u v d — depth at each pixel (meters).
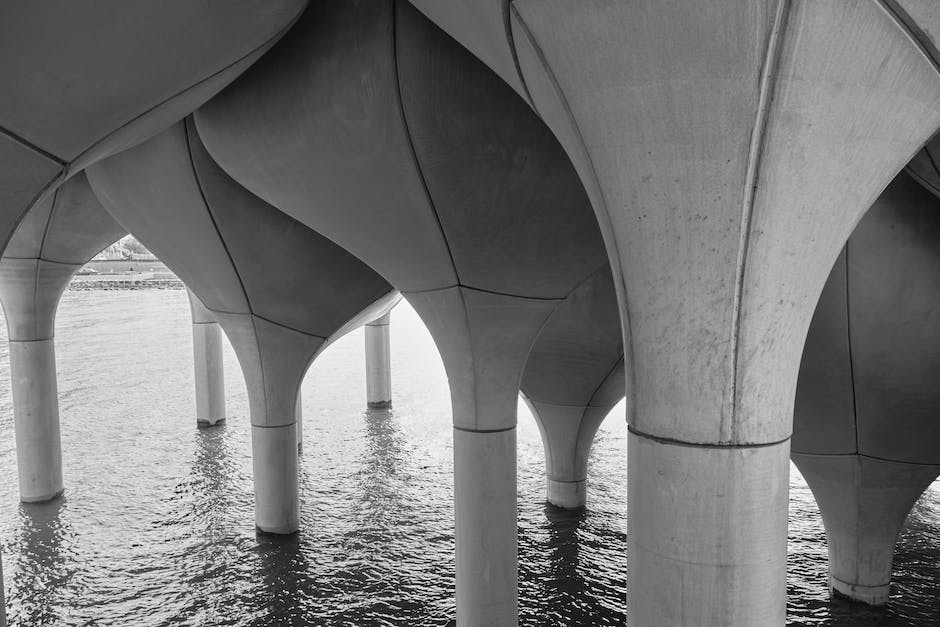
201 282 15.45
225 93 10.01
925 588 14.05
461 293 10.68
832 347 11.95
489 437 11.30
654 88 4.11
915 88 4.05
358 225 10.60
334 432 25.80
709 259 4.36
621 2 3.92
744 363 4.46
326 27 8.45
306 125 9.18
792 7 3.63
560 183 9.50
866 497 13.14
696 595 4.68
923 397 11.78
